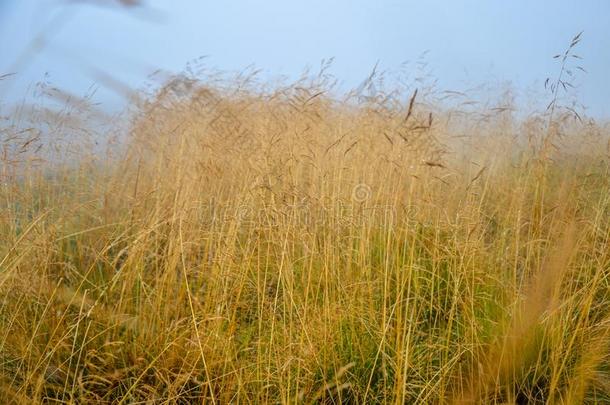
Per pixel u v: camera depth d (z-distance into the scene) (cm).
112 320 309
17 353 283
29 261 322
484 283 341
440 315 334
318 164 401
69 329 292
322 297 335
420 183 394
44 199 410
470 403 265
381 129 441
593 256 358
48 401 259
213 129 385
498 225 424
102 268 385
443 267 368
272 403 272
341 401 272
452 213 414
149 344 303
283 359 285
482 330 311
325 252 334
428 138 378
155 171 441
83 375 290
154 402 266
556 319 310
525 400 283
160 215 372
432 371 284
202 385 276
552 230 374
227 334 296
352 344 301
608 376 288
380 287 350
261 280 369
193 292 353
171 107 430
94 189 441
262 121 436
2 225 348
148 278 354
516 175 484
